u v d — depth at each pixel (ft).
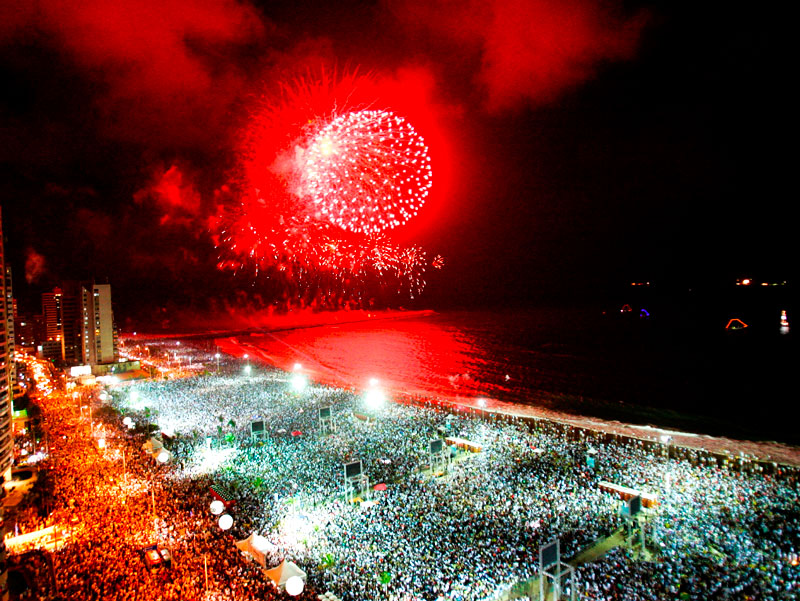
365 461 175.52
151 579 103.30
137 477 163.02
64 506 141.59
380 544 116.78
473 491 147.23
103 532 125.08
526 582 100.99
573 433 219.61
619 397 336.49
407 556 111.04
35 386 338.34
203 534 123.03
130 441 204.23
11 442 172.55
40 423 237.25
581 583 100.27
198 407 265.54
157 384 344.49
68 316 448.24
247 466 171.94
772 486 149.18
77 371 384.47
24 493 152.76
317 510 136.46
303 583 96.53
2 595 98.89
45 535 124.57
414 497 143.64
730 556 110.83
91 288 413.18
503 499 141.18
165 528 126.52
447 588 98.63
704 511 133.59
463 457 180.75
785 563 107.14
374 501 142.31
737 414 291.79
